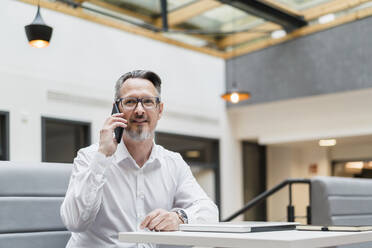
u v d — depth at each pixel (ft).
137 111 6.75
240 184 32.35
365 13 24.80
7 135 20.26
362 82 24.85
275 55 28.84
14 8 20.81
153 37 26.91
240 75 30.71
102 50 24.32
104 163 6.48
